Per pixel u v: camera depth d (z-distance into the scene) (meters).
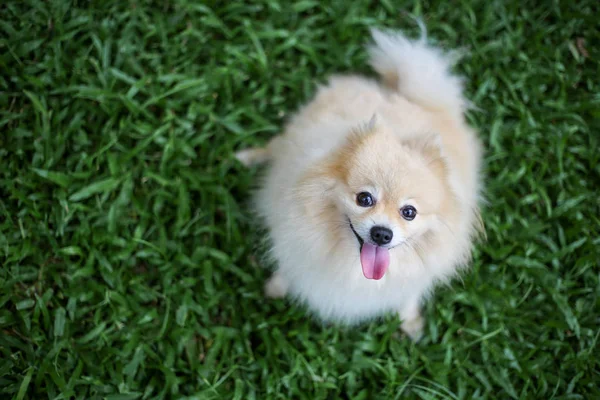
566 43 1.22
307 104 1.08
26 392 0.96
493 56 1.20
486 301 1.07
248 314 1.05
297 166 0.88
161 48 1.15
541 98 1.18
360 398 1.01
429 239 0.87
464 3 1.22
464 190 0.90
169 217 1.07
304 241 0.88
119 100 1.10
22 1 1.11
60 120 1.08
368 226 0.82
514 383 1.04
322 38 1.21
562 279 1.09
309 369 1.01
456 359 1.04
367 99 0.97
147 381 1.00
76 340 1.00
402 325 1.07
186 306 1.02
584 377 1.04
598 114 1.17
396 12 1.22
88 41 1.13
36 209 1.04
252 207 1.09
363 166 0.83
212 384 1.00
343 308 0.97
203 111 1.12
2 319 0.98
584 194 1.12
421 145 0.85
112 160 1.06
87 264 1.02
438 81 0.99
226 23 1.20
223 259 1.06
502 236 1.10
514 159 1.15
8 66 1.09
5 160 1.06
